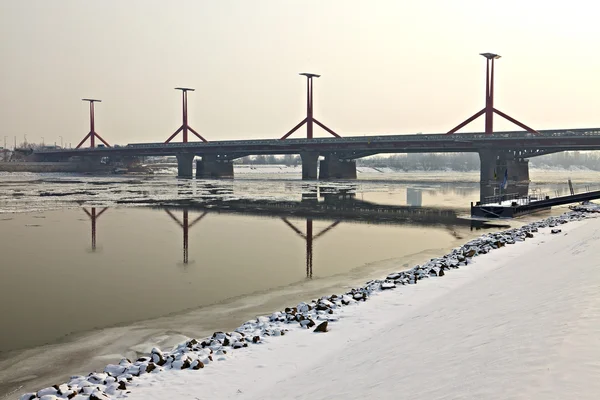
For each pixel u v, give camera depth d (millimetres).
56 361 15047
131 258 32719
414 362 10578
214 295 23109
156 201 76438
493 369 8430
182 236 42719
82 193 91500
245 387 11570
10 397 12516
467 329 12289
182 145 178000
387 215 59625
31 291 24125
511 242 32750
